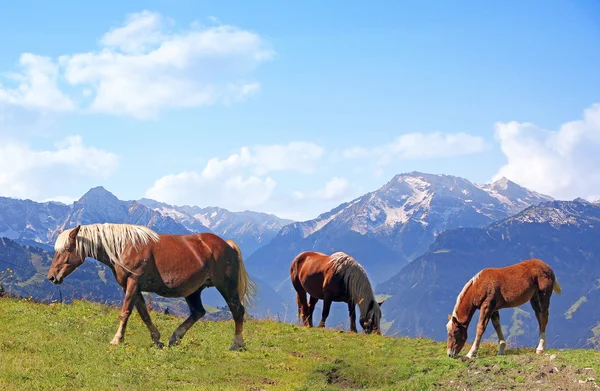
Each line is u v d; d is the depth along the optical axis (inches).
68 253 703.1
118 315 841.5
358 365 689.6
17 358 571.2
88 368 585.3
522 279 699.4
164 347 698.2
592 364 575.5
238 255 750.5
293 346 805.9
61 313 804.0
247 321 970.1
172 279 704.4
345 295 1024.9
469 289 716.7
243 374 650.8
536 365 589.6
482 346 798.5
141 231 713.0
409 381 618.8
